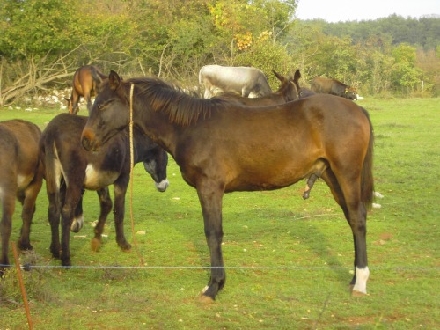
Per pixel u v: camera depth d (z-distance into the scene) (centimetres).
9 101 3114
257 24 3559
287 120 668
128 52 3281
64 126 779
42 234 958
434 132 2158
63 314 606
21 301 635
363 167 680
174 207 1147
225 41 3497
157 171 1014
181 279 733
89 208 1142
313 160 668
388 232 945
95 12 3294
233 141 663
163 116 679
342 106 665
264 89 2397
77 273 757
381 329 575
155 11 3628
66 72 3116
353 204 667
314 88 2939
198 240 915
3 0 2895
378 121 2528
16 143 712
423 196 1205
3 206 692
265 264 792
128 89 684
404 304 641
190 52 3541
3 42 2906
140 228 989
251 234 946
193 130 668
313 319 600
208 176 662
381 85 4506
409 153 1706
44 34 2912
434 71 5575
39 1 2906
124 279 725
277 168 667
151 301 648
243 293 674
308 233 945
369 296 662
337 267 777
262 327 580
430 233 940
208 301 645
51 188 801
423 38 12331
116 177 822
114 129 689
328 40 4744
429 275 742
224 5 3584
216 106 677
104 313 613
